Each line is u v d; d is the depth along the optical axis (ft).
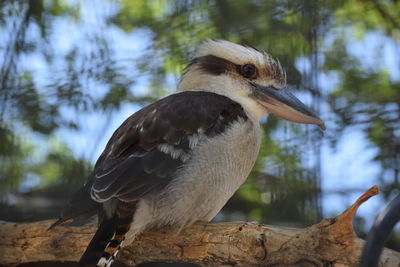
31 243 26.18
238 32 37.24
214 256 23.91
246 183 36.11
